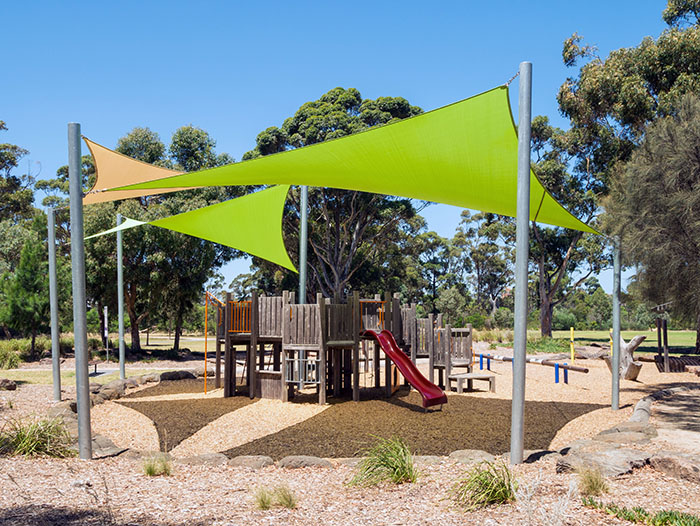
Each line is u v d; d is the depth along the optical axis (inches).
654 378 553.6
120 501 173.6
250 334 449.1
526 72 221.8
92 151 384.8
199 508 167.0
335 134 1204.5
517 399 223.1
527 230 224.1
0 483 189.2
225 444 289.7
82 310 241.4
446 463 225.3
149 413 374.3
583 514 154.4
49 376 588.1
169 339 1752.0
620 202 405.1
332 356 451.2
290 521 154.7
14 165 1624.0
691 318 416.2
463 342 510.9
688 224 347.9
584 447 247.3
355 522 153.6
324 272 1328.7
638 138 410.6
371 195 1241.4
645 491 176.7
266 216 482.0
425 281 2224.4
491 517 155.3
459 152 246.1
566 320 2493.8
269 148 1256.8
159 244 935.7
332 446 279.0
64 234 1376.7
